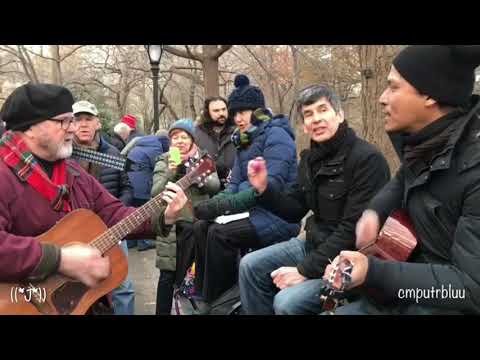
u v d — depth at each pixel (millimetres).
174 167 3648
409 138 1812
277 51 22125
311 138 2592
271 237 3154
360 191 2439
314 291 2400
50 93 2172
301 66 20328
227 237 3162
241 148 3588
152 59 10086
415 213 1814
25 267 2008
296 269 2574
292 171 3201
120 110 22219
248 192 3117
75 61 24172
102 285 2295
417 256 1854
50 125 2176
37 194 2166
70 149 2289
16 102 2150
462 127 1677
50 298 2135
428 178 1731
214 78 11742
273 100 23188
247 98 3527
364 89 4949
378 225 2035
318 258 2469
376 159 2445
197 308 3393
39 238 2158
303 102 2584
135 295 4617
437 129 1746
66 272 2125
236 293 3260
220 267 3207
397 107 1808
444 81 1710
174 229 3684
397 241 1847
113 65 22250
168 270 3754
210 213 3240
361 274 1687
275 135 3260
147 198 5523
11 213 2111
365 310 1981
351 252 1722
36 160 2221
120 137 8039
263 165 2973
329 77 20062
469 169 1642
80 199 2418
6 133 2205
